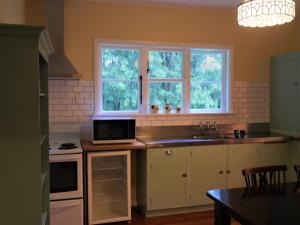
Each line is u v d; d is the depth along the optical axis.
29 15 3.68
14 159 1.73
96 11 3.90
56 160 3.14
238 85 4.51
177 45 4.20
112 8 3.96
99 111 3.99
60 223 3.21
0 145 1.72
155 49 4.20
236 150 3.90
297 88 4.11
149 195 3.61
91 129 3.81
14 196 1.75
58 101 3.84
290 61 4.23
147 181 3.60
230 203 2.03
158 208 3.66
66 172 3.22
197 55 4.42
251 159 3.96
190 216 3.71
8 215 1.75
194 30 4.27
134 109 4.19
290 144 4.13
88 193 3.40
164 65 4.27
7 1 2.49
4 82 1.70
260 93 4.61
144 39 4.08
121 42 3.99
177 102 4.35
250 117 4.58
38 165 1.76
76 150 3.22
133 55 4.15
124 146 3.45
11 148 1.73
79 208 3.25
